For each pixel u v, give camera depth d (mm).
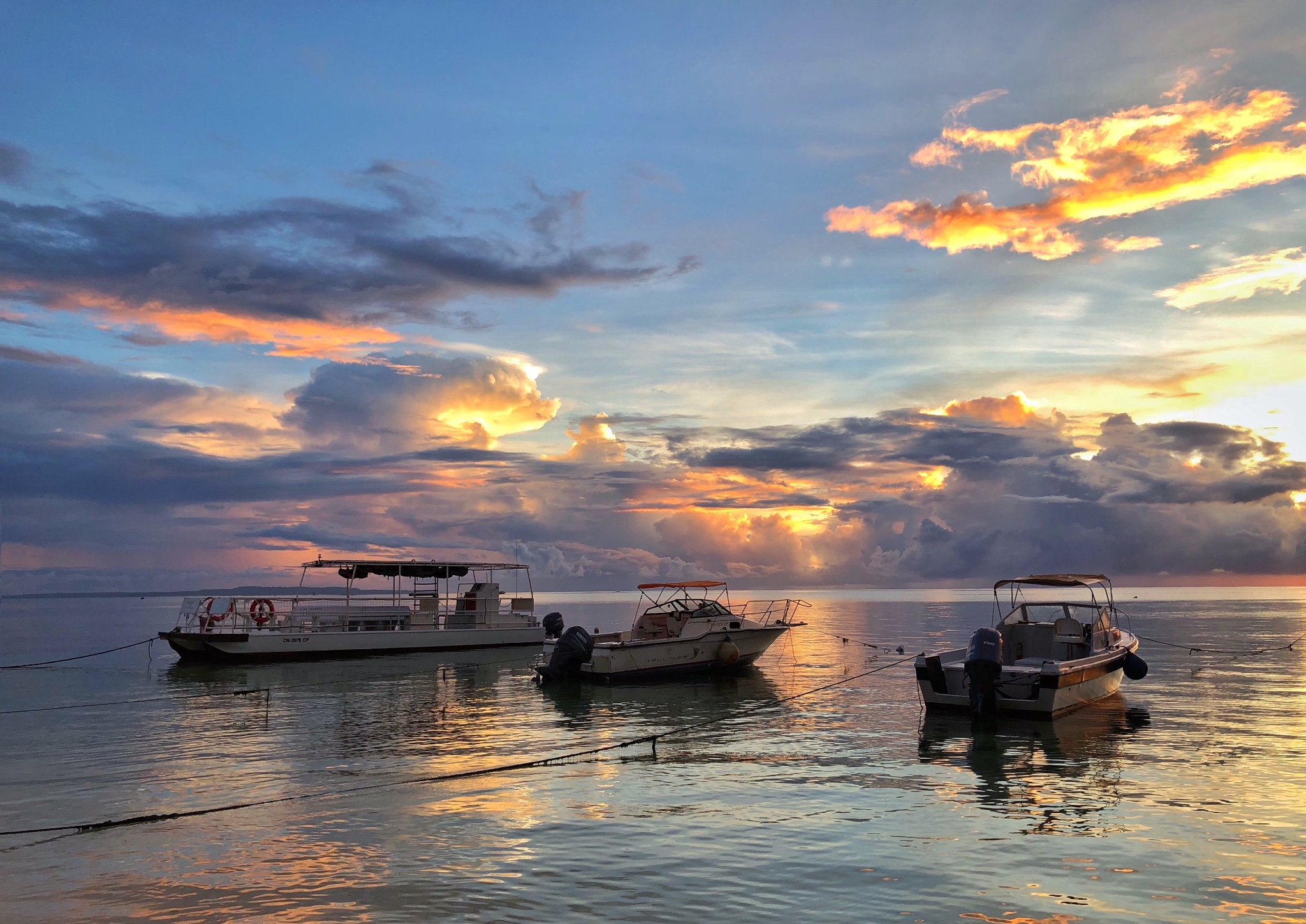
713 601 30766
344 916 8188
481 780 13688
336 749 16297
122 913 8289
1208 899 8492
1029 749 15930
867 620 71812
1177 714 19797
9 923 8070
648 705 22062
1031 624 23125
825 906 8367
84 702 23016
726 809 11828
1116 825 10938
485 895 8672
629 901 8508
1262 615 77250
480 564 39688
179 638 32625
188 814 11672
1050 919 8055
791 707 21562
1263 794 12477
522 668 31672
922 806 11938
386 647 35625
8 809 12102
